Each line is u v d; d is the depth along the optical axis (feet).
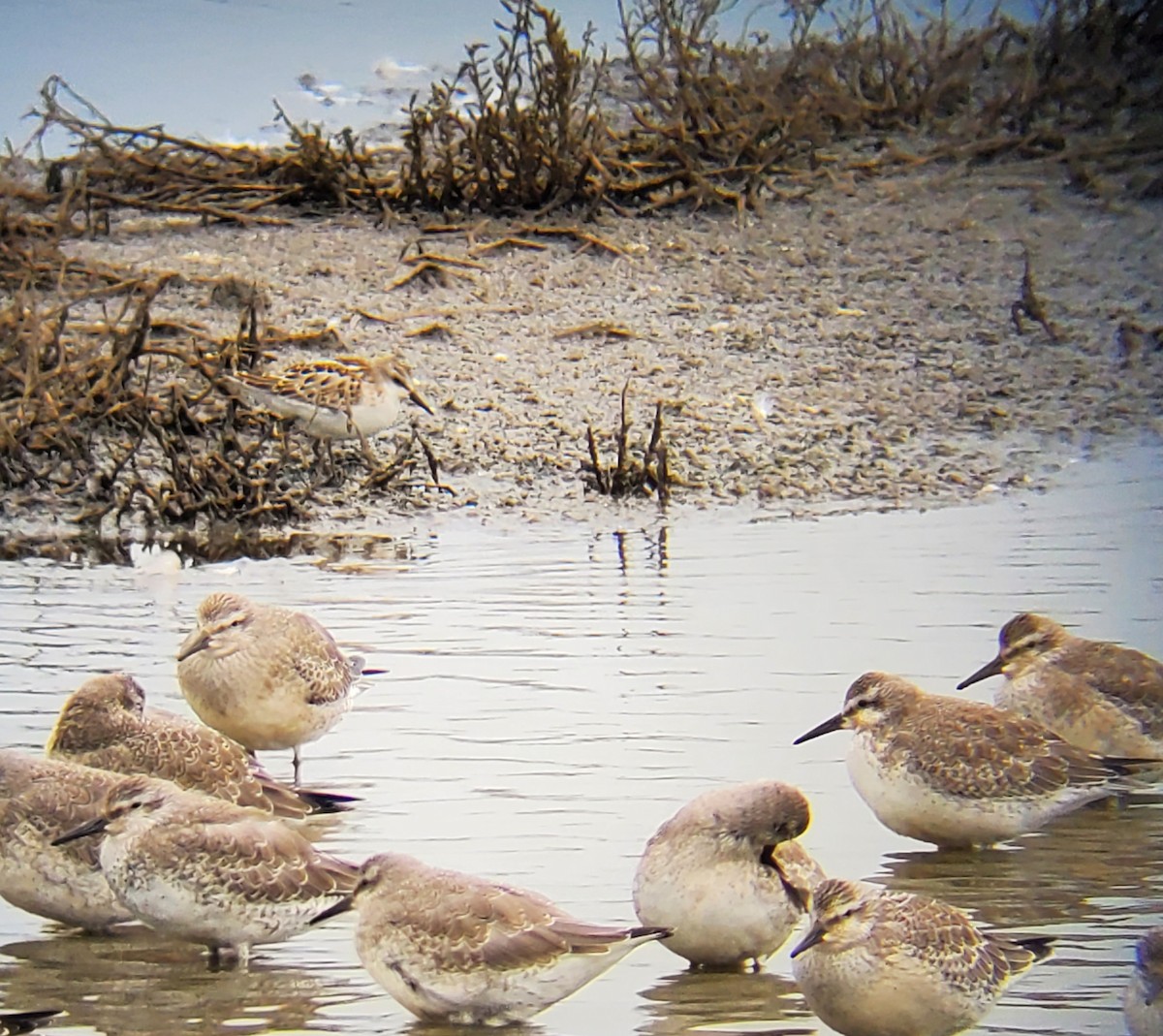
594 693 40.04
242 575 48.98
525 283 70.44
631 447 57.67
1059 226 77.36
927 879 32.99
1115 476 57.62
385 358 58.08
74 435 56.65
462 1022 27.91
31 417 57.26
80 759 33.78
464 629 44.16
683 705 39.45
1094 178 80.79
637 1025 27.91
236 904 29.68
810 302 70.49
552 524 53.67
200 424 58.18
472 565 49.70
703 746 37.35
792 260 74.18
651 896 29.55
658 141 80.18
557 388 62.64
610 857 32.35
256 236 73.20
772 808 29.37
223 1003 28.50
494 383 62.75
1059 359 66.69
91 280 67.77
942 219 78.23
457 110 81.10
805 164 83.20
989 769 33.88
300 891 30.04
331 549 51.60
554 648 42.75
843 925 27.50
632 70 88.43
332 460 57.57
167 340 63.10
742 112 81.61
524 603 46.16
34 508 54.29
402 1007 28.45
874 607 45.68
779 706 39.37
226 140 81.92
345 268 70.44
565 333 66.54
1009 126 86.02
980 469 58.18
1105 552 50.08
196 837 29.71
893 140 85.76
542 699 39.70
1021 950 28.17
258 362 61.21
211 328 63.98
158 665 41.57
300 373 57.26
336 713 38.14
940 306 70.59
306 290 68.28
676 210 78.23
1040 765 34.17
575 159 77.15
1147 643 42.34
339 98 86.99
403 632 43.93
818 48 89.20
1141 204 78.89
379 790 35.53
